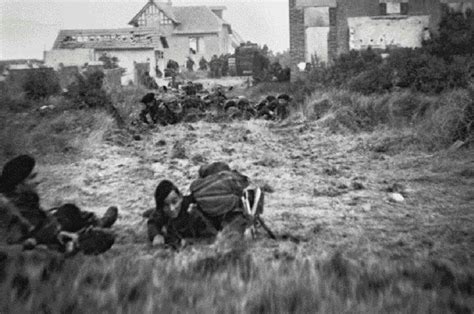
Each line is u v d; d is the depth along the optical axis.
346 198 9.70
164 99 22.09
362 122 17.70
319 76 25.95
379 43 36.25
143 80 46.94
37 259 5.83
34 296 4.89
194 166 12.88
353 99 19.16
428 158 12.95
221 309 4.61
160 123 20.92
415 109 17.30
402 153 13.79
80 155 13.90
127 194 10.27
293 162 13.34
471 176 11.11
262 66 52.06
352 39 36.34
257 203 7.05
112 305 4.72
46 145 14.28
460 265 5.86
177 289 5.05
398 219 8.23
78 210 6.46
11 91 24.14
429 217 8.30
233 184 7.02
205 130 19.33
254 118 22.30
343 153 14.43
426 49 28.31
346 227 7.80
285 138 17.06
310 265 5.73
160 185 6.83
